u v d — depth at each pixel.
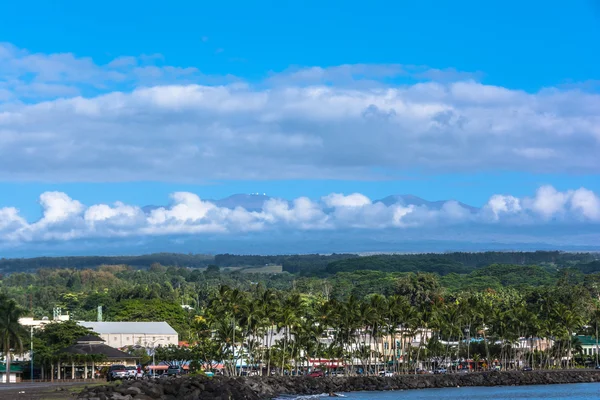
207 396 148.00
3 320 189.75
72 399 122.50
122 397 127.19
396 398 183.12
